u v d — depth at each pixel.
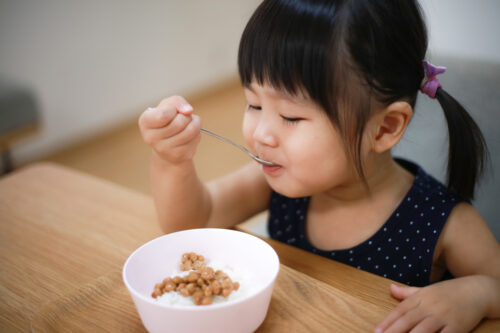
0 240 0.53
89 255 0.51
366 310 0.41
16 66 1.70
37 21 1.73
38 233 0.55
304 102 0.46
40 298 0.45
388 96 0.48
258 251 0.43
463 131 0.53
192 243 0.45
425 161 0.69
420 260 0.56
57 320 0.40
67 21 1.82
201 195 0.59
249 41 0.48
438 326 0.40
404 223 0.57
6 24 1.64
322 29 0.45
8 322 0.42
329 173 0.49
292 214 0.66
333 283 0.47
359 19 0.46
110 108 2.08
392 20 0.47
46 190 0.64
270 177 0.52
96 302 0.42
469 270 0.55
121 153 1.89
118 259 0.50
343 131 0.47
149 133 0.51
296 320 0.40
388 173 0.58
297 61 0.45
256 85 0.48
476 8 0.64
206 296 0.38
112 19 1.97
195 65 2.40
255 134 0.49
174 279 0.41
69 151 1.92
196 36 2.35
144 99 2.21
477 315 0.41
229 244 0.45
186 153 0.52
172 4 2.19
